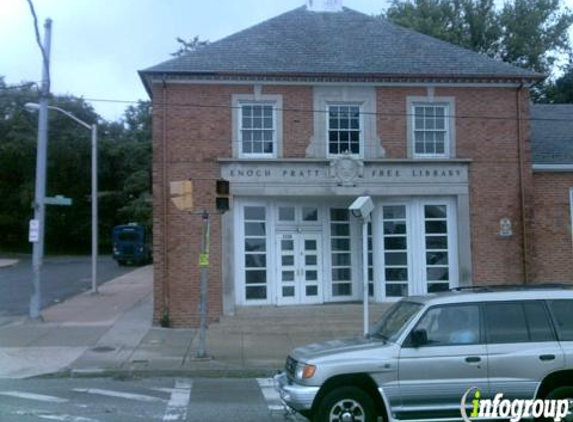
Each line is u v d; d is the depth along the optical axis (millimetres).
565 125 21953
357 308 18188
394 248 18984
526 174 18797
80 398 10508
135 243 48281
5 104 63844
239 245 18438
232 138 18141
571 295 7773
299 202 19188
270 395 10781
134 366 13047
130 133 67562
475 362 7352
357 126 18672
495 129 18859
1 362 13484
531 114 22734
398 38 20281
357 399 7273
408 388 7285
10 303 23625
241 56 18766
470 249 18578
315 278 19203
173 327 17703
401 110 18656
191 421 8812
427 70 18719
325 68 18484
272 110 18469
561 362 7379
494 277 18578
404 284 18859
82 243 68062
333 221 19469
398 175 18453
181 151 18016
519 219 18766
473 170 18719
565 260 19109
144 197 59250
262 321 17609
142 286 30109
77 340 15844
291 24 20375
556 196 19266
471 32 43875
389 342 7602
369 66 18734
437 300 7703
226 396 10695
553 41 43750
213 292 17828
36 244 18781
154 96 18031
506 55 43844
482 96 18906
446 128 18875
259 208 18750
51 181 63781
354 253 19516
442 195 18781
